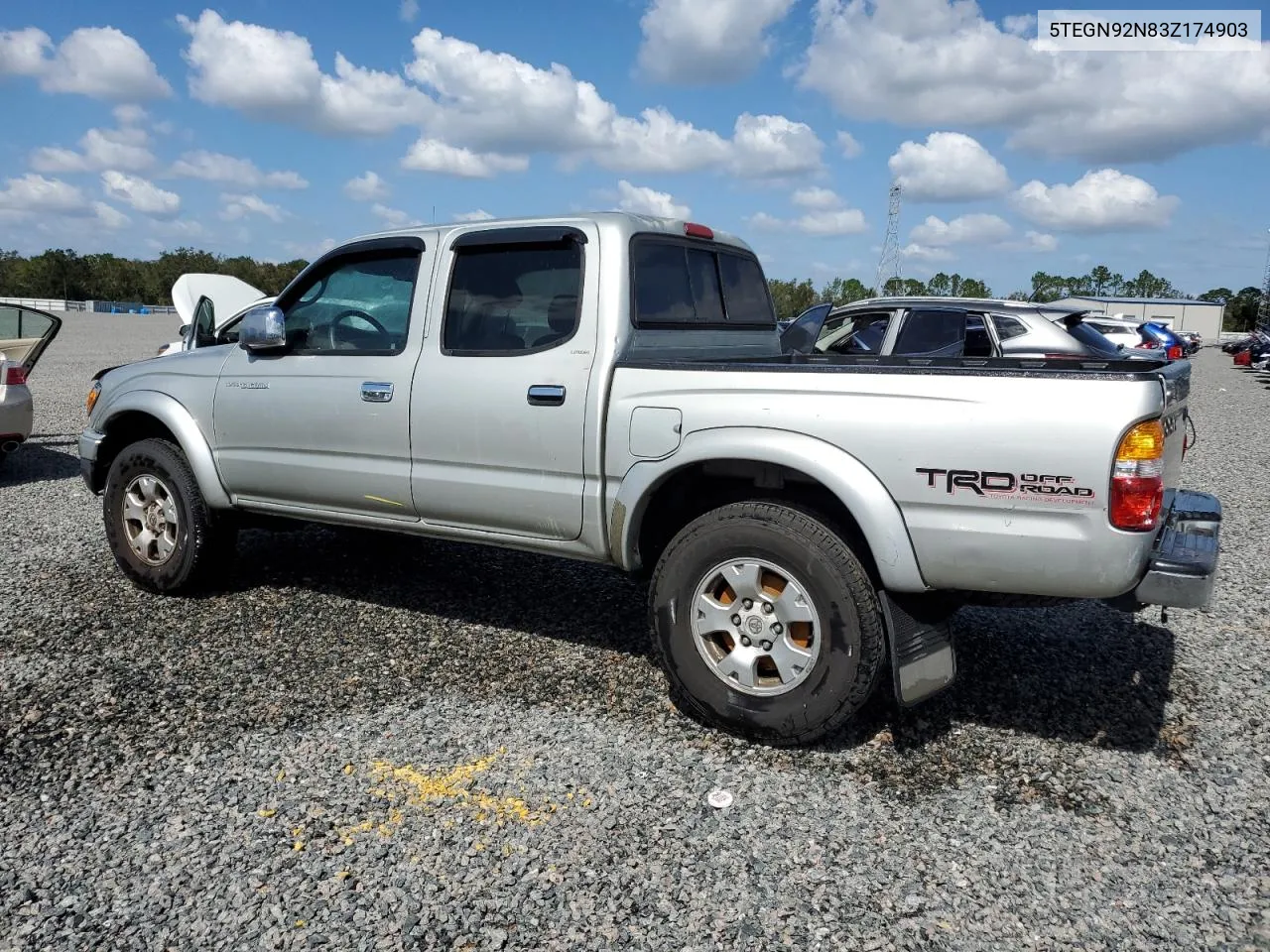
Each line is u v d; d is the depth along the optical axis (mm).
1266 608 5078
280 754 3369
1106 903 2564
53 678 4012
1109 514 2910
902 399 3146
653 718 3686
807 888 2623
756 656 3400
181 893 2578
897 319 9266
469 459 4020
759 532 3320
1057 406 2949
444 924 2459
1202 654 4402
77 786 3139
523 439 3863
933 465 3100
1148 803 3082
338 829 2893
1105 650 4430
